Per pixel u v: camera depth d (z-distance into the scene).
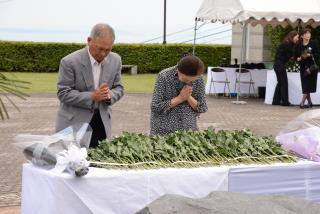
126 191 4.05
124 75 30.80
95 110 5.39
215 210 3.19
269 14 16.64
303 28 17.97
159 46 33.19
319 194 4.66
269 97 18.03
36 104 16.97
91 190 3.95
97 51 5.28
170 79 5.42
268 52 27.36
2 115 2.67
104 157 4.33
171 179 4.19
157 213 3.17
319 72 17.62
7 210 6.54
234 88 19.81
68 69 5.32
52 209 3.93
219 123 13.73
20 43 32.16
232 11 16.94
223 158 4.57
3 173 8.49
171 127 5.40
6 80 2.61
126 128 12.85
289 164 4.56
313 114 5.29
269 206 3.25
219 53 33.72
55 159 4.10
